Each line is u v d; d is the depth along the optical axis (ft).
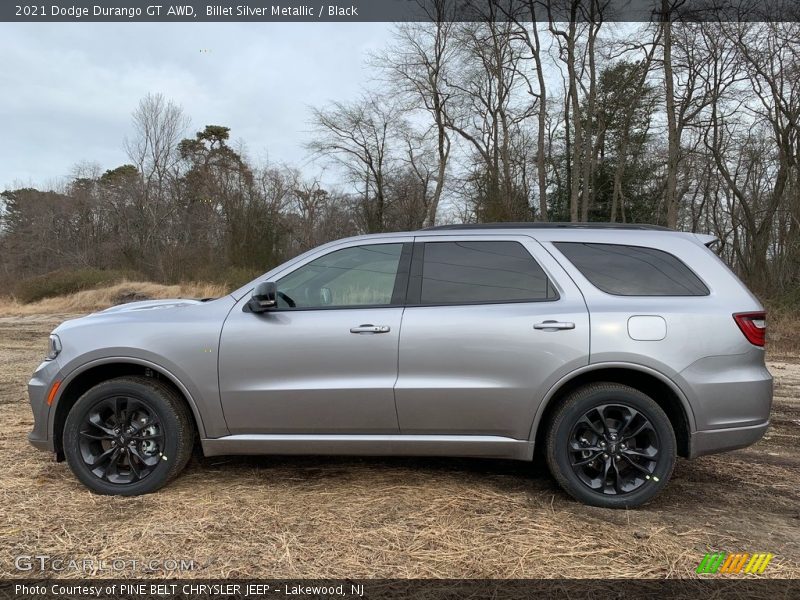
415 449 11.89
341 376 11.84
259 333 11.98
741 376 11.40
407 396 11.64
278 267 12.77
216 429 12.14
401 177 108.58
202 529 10.61
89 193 129.80
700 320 11.45
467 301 11.98
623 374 11.96
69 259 123.34
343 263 12.64
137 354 12.06
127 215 123.75
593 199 92.63
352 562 9.50
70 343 12.33
